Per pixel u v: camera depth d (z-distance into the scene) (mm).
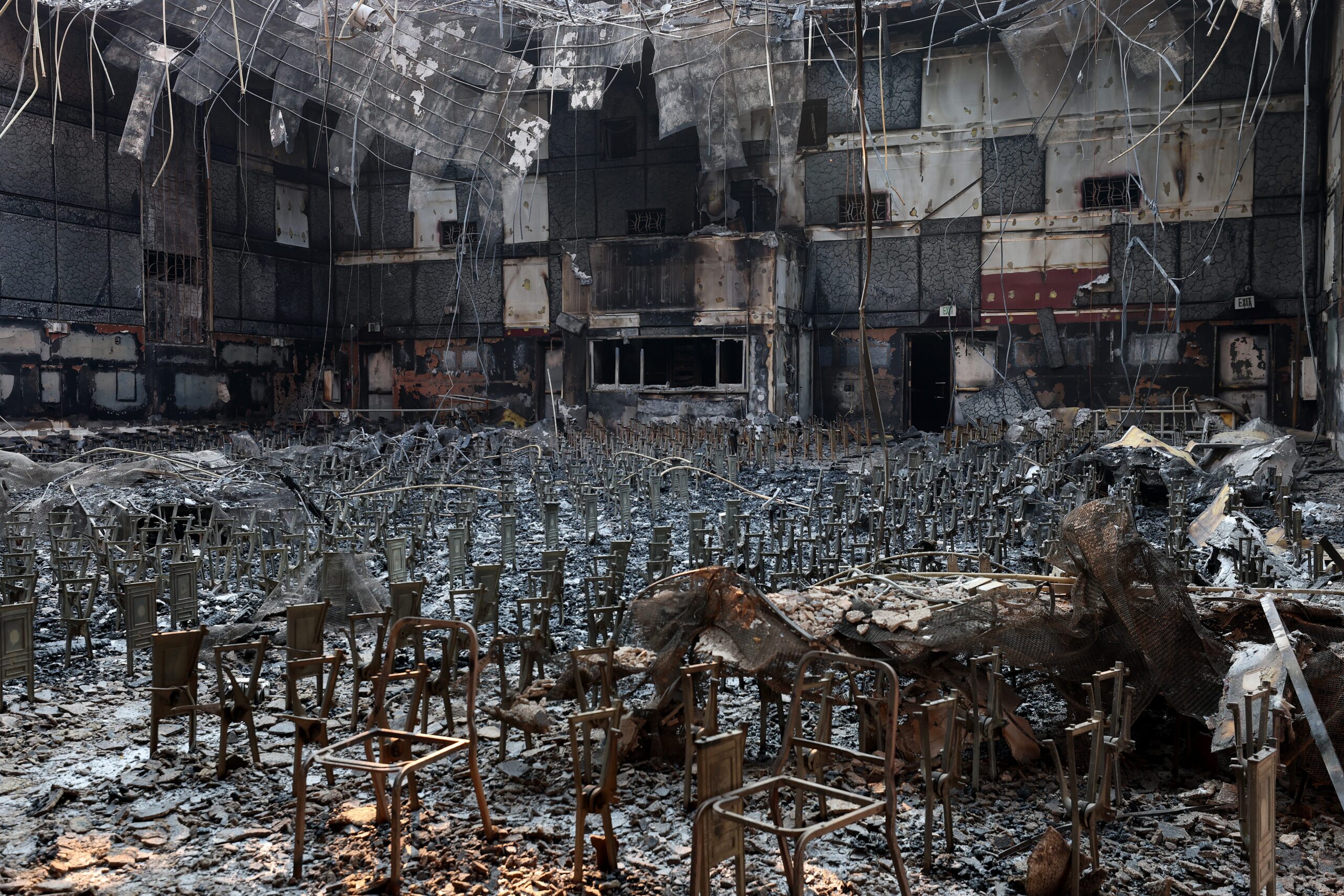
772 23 32125
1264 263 31812
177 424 35750
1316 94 30953
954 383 35500
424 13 31281
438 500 20125
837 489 16484
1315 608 6969
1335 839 5539
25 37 31000
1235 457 20906
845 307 36531
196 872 5230
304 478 23453
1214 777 6340
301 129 40938
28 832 5676
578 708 7602
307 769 5199
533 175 39625
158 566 12867
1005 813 5895
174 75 35094
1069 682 6660
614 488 20312
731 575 6734
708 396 35094
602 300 36469
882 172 35625
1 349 30578
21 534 16516
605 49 32344
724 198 37094
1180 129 32375
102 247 33469
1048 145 33781
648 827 5691
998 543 12172
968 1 32719
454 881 5055
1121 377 33375
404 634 8539
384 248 41812
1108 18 29719
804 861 4793
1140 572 6477
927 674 6566
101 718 7707
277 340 39906
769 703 6895
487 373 40625
